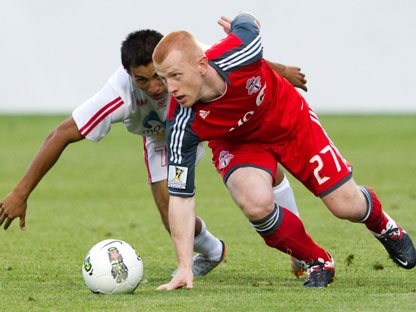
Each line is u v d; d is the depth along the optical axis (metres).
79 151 77.06
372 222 23.45
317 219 38.62
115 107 23.70
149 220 39.94
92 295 20.53
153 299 19.66
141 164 67.75
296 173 23.19
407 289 21.62
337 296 19.94
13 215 23.67
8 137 84.44
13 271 26.03
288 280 24.45
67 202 47.59
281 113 22.56
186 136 21.50
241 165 22.56
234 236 34.25
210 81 20.86
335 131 87.50
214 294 20.44
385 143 78.19
